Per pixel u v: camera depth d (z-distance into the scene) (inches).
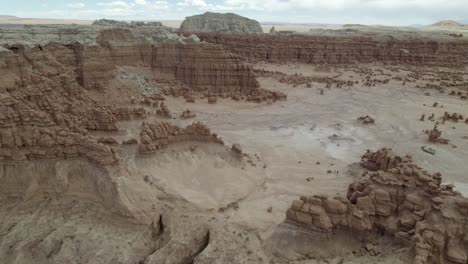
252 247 902.4
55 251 906.1
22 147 1034.7
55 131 1056.8
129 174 1088.8
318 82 3531.0
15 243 919.0
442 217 812.6
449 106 2689.5
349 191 1111.6
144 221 970.7
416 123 2220.7
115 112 1895.9
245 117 2219.5
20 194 1015.6
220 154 1427.2
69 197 1020.5
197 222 986.7
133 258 902.4
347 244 888.9
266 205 1145.4
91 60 2156.7
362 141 1882.4
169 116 2074.3
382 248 868.6
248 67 2765.7
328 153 1686.8
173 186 1183.6
